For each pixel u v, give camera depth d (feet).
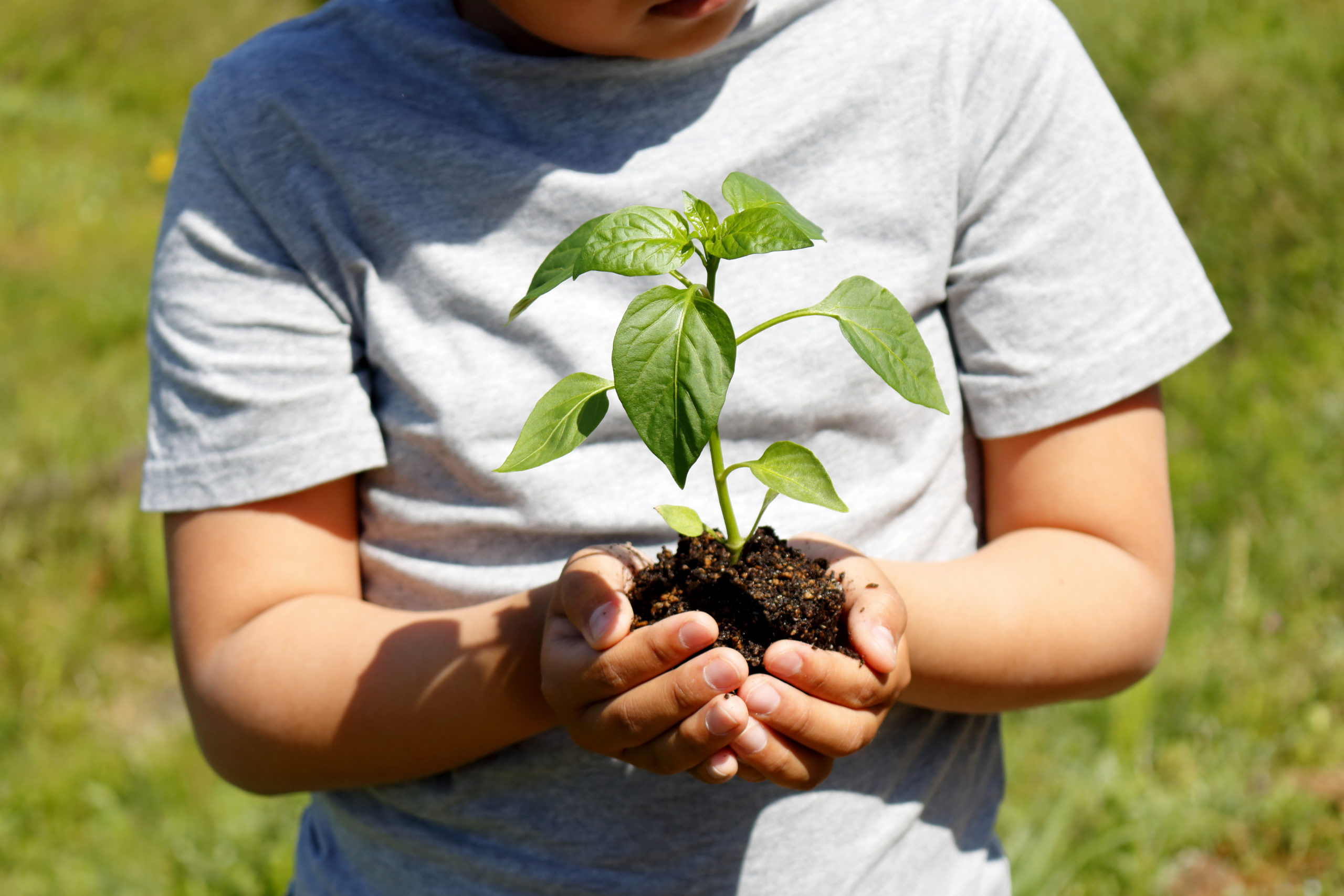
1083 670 3.82
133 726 10.07
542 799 3.91
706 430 2.51
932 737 4.19
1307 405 11.10
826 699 3.09
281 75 4.11
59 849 8.61
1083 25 16.89
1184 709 8.68
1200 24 16.29
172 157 21.90
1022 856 7.30
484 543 3.95
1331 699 8.73
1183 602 9.48
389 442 4.06
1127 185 4.04
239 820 8.53
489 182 3.93
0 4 28.19
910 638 3.61
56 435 13.64
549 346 3.86
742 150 3.90
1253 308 12.34
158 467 4.06
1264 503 10.30
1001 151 3.96
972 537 4.23
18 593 11.30
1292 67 14.83
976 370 4.07
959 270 4.01
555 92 3.99
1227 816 7.88
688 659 3.05
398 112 4.01
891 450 4.02
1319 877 7.55
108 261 19.16
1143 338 3.92
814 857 3.91
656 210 2.72
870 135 3.94
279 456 3.92
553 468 3.87
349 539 4.17
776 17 4.00
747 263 3.91
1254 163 13.62
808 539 3.60
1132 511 3.96
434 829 4.05
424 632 3.74
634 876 3.88
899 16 4.03
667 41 3.73
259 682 3.81
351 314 4.07
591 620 3.10
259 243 4.06
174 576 4.10
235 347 3.98
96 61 26.76
